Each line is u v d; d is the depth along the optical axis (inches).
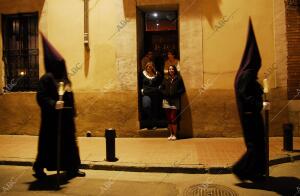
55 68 248.8
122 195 217.9
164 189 229.5
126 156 307.3
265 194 214.4
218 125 390.6
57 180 234.4
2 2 429.1
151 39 435.5
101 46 406.3
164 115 414.9
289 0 381.4
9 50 436.5
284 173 262.4
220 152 317.7
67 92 251.1
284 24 382.6
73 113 254.5
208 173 267.7
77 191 225.8
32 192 223.8
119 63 403.2
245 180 245.6
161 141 376.8
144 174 269.6
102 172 276.1
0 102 431.8
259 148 230.4
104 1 404.8
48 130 244.8
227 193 218.4
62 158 245.9
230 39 387.5
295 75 383.9
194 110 393.1
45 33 417.4
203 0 389.4
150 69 402.6
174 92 377.4
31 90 432.8
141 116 414.3
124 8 401.1
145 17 434.6
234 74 387.2
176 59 418.0
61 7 413.4
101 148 344.8
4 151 335.6
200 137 393.1
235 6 385.7
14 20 434.6
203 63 390.9
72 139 252.4
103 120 407.5
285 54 383.6
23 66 433.7
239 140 374.6
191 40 392.5
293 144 347.3
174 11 428.1
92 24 407.8
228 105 388.8
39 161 246.2
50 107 243.1
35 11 421.4
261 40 384.8
